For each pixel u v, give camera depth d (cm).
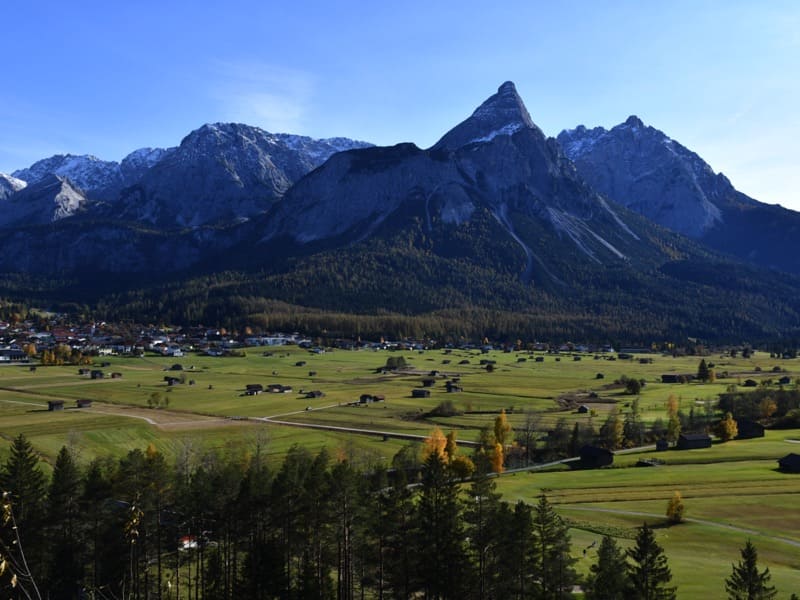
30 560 7106
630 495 10275
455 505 6562
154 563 7719
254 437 13838
